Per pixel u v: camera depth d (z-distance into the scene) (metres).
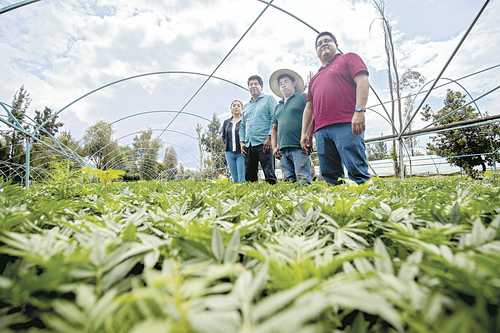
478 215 1.06
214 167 22.06
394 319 0.37
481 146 15.04
